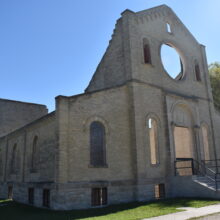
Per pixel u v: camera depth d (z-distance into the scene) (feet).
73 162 53.01
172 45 81.71
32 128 71.46
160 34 78.07
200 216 37.14
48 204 54.60
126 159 59.52
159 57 74.90
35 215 46.78
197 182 59.21
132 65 65.46
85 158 54.60
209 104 86.99
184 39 86.63
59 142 52.06
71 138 54.03
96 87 79.20
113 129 59.77
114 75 70.95
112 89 62.23
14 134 86.07
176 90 76.79
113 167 57.57
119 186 56.85
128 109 63.16
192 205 47.67
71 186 51.31
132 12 71.10
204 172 73.46
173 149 67.82
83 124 56.13
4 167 90.79
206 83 88.99
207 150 81.76
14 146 85.92
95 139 57.67
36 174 64.03
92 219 38.83
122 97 63.31
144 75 68.23
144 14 74.54
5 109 116.16
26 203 65.51
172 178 64.80
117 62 70.64
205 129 83.41
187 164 75.05
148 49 72.79
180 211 42.14
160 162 65.16
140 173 58.85
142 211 44.27
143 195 58.03
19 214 50.52
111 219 37.93
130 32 68.39
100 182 54.60
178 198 58.49
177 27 85.51
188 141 79.56
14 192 77.46
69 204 50.34
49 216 44.11
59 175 50.65
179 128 83.30
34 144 69.77
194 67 87.15
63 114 53.83
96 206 53.26
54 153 56.24
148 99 66.95
